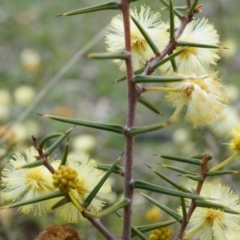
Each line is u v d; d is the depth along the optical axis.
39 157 0.15
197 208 0.16
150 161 0.42
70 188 0.15
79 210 0.15
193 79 0.16
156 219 0.28
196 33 0.17
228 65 0.45
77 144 0.36
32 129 0.37
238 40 0.56
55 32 0.61
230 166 0.31
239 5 0.58
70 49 0.58
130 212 0.15
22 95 0.41
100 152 0.42
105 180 0.15
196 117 0.16
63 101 0.49
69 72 0.54
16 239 0.31
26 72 0.51
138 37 0.17
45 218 0.32
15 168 0.15
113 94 0.52
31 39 0.61
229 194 0.17
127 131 0.15
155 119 0.48
